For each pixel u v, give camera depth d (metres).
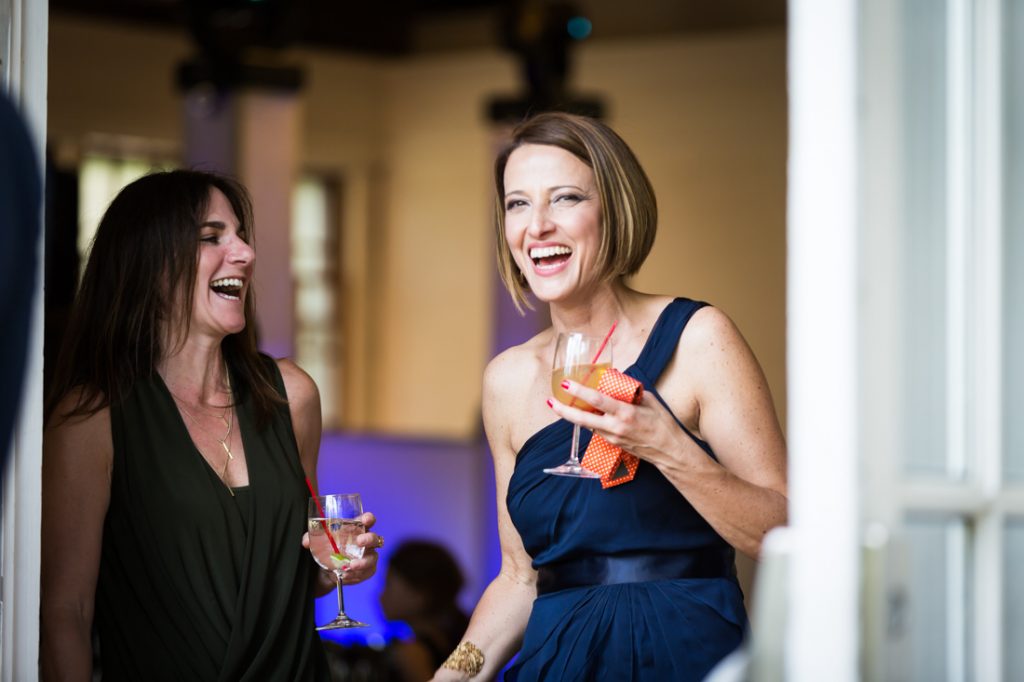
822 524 1.69
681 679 2.46
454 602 4.38
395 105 12.98
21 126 1.33
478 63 12.65
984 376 1.86
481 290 12.64
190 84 8.88
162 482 2.68
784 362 11.62
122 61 11.52
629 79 12.17
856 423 1.68
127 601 2.67
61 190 8.18
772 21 11.69
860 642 1.68
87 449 2.67
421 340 12.88
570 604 2.54
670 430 2.36
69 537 2.64
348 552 2.69
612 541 2.53
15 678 2.35
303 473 2.87
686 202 12.02
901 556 1.70
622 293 2.70
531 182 2.60
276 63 8.91
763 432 2.54
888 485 1.71
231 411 2.85
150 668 2.64
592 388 2.41
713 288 11.93
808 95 1.71
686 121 12.01
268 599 2.71
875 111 1.72
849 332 1.69
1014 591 1.86
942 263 1.85
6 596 2.34
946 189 1.85
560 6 9.07
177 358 2.82
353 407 12.95
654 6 11.98
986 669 1.84
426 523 7.34
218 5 8.73
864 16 1.73
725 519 2.40
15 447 2.35
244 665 2.64
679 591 2.50
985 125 1.88
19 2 2.37
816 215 1.71
